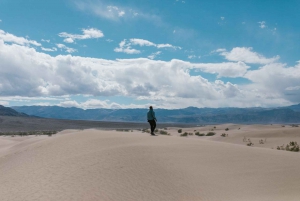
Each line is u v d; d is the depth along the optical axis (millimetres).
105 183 12117
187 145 17875
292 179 13242
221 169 14211
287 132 37938
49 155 16172
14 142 38688
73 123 134875
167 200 10977
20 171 14414
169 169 13625
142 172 13141
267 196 11406
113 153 15305
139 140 19047
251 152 17203
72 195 11172
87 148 16844
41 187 12047
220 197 11320
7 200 11102
